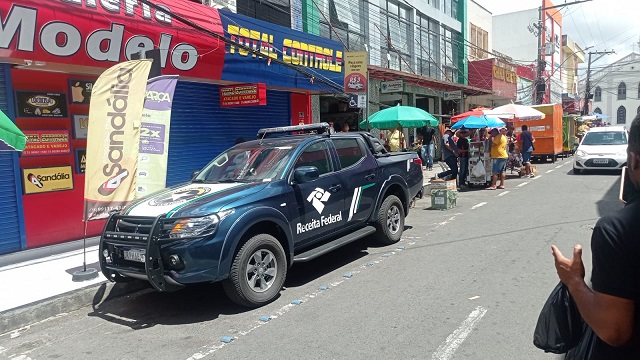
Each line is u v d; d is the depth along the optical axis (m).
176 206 4.95
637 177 1.71
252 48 10.22
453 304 4.82
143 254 4.83
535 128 21.73
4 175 7.00
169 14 7.76
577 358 1.99
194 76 9.06
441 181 10.68
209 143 10.38
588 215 9.09
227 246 4.74
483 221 8.99
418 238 7.84
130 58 7.86
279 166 5.79
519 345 3.87
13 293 5.63
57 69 7.52
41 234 7.42
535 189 13.22
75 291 5.60
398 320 4.49
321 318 4.67
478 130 14.31
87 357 4.17
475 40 27.12
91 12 7.23
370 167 7.02
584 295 1.80
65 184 7.72
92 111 5.95
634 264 1.60
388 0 18.55
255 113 11.66
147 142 6.77
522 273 5.71
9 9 6.32
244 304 5.00
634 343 1.68
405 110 12.55
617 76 66.50
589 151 16.34
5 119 5.20
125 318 5.11
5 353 4.36
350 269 6.32
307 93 13.14
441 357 3.72
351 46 16.30
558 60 43.56
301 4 13.69
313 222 5.86
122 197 6.11
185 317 4.99
